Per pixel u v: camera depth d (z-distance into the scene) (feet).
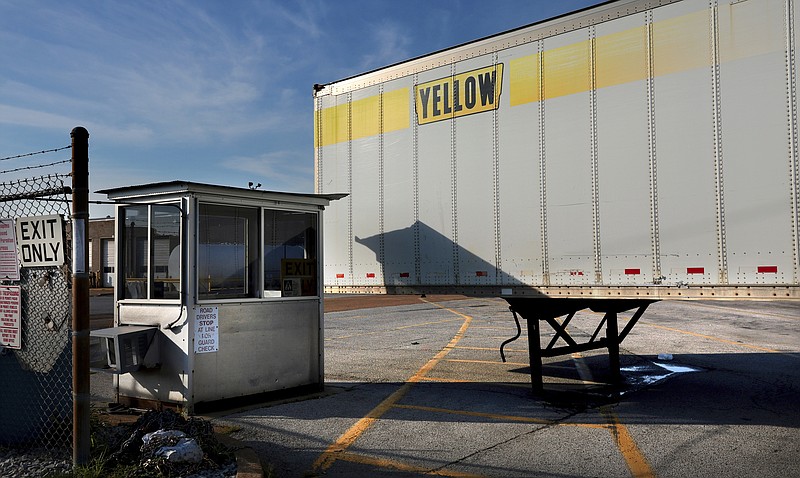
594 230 21.89
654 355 36.24
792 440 18.42
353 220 29.63
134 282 23.49
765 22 18.65
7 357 17.06
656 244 20.49
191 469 14.90
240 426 20.18
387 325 55.47
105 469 14.82
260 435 19.25
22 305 16.99
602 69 21.94
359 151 29.60
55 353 16.53
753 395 24.88
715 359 34.27
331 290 30.35
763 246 18.43
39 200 16.28
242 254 23.72
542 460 16.72
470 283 25.16
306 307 25.71
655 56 20.75
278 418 21.36
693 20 20.01
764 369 30.81
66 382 16.47
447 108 26.30
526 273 23.58
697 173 19.75
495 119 24.73
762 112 18.62
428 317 63.31
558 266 22.74
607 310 27.04
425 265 26.68
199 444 15.97
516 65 24.23
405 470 15.98
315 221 26.27
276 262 24.77
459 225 25.63
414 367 32.71
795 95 18.07
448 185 26.09
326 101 31.35
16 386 16.90
